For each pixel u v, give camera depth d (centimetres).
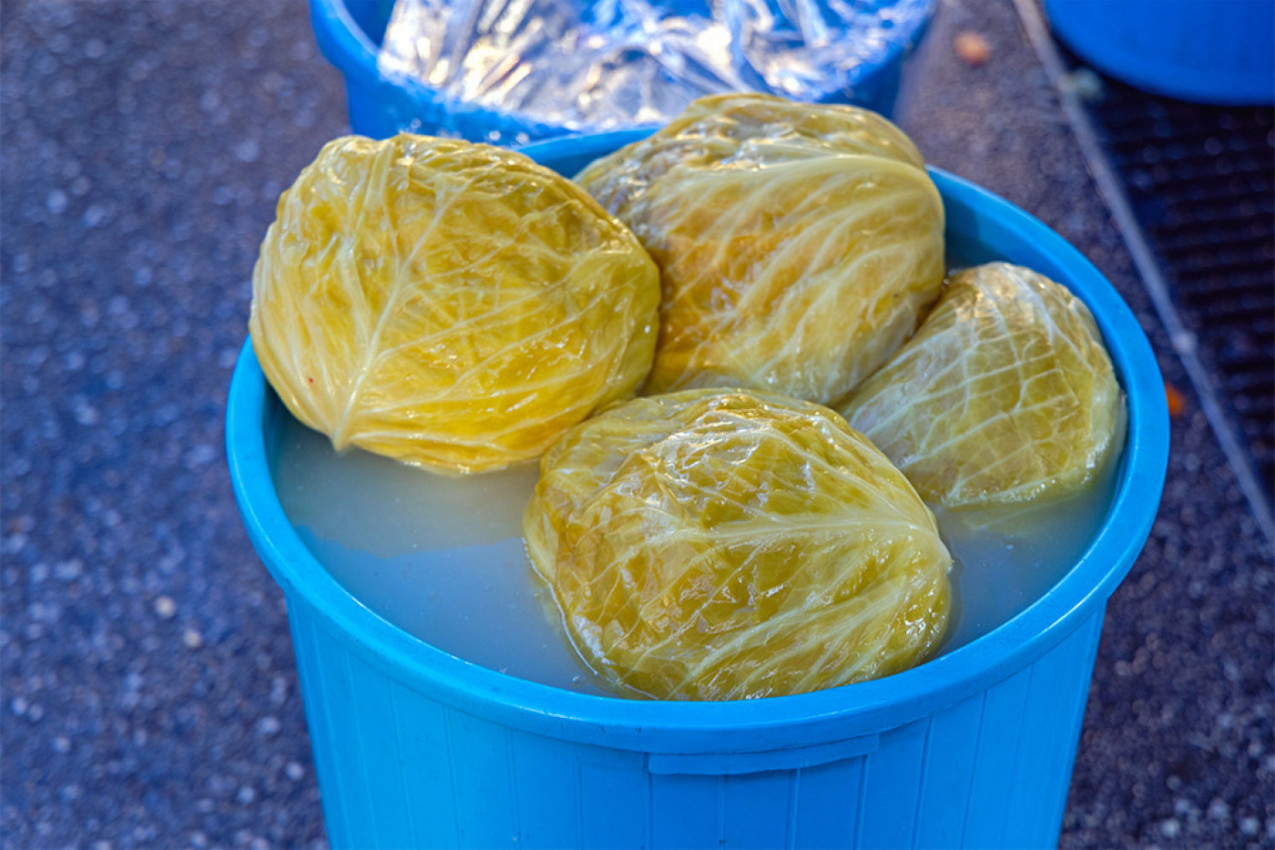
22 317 225
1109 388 137
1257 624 183
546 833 127
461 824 130
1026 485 134
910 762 126
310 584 126
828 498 126
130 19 289
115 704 179
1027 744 132
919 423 135
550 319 130
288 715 179
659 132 142
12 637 183
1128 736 177
